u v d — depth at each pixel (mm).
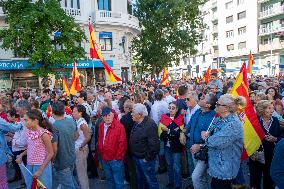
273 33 50562
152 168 6227
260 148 5836
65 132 5559
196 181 5426
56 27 19656
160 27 32906
